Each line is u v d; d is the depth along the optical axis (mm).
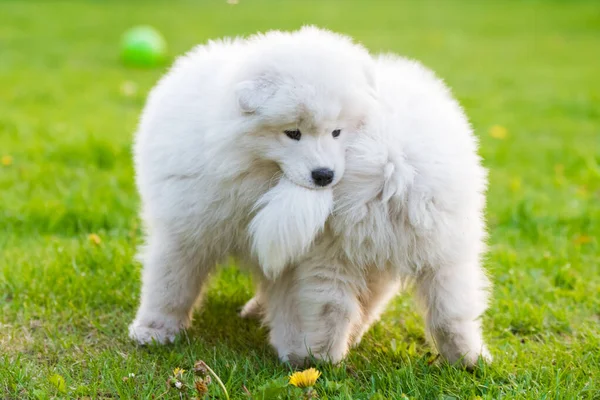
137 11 24859
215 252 4875
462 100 13664
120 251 6367
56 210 7293
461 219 4344
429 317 4629
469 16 25844
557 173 9375
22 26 20875
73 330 5234
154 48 16172
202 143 4461
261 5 27188
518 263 6508
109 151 9062
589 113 12984
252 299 5574
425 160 4184
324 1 28922
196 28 20938
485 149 10312
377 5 28266
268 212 4188
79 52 17391
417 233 4246
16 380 4410
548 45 20359
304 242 4148
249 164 4301
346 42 4641
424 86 4617
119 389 4262
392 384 4461
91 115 11523
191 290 5035
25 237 6887
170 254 4875
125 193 7906
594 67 17438
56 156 8961
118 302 5664
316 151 4133
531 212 7711
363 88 4250
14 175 8289
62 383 4336
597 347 5043
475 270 4684
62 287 5770
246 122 4164
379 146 4184
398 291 5371
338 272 4461
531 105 13523
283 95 4078
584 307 5785
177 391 4316
